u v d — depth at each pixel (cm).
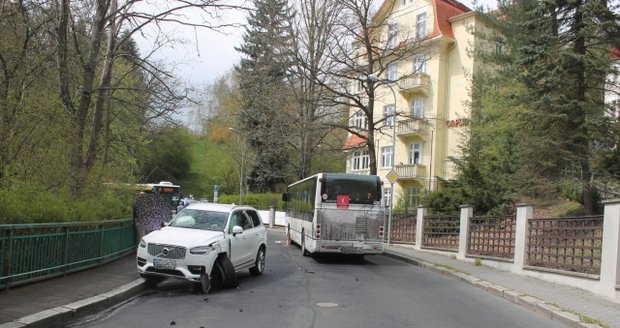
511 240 1515
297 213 2338
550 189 1922
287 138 3462
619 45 1794
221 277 1138
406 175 4109
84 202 1234
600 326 795
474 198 2295
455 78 4038
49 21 1368
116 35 1725
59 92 1373
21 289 887
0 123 1081
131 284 1026
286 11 3119
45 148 1191
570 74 1819
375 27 2759
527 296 1052
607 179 1845
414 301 1035
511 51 2352
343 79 2912
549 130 1848
